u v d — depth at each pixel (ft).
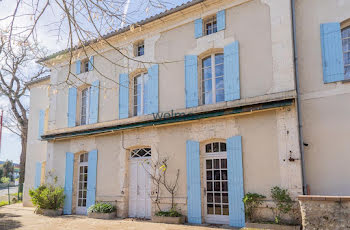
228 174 26.61
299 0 25.90
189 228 25.14
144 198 32.53
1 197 63.62
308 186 23.15
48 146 42.37
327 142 23.07
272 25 26.53
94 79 38.73
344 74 23.68
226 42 28.94
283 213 23.41
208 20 31.45
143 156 33.53
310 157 23.53
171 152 30.68
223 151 28.25
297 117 24.03
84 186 38.06
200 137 28.99
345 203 18.24
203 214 28.09
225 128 27.63
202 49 30.32
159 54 33.45
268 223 23.31
